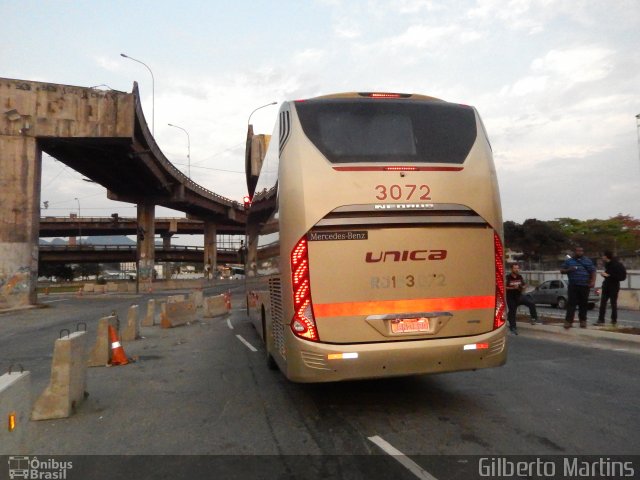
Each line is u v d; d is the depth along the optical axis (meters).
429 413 6.24
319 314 5.68
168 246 100.56
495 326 6.09
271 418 6.25
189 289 60.59
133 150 38.47
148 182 53.22
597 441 5.16
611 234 69.06
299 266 5.72
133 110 29.55
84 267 133.75
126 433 5.81
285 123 6.20
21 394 3.79
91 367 9.88
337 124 6.05
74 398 6.78
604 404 6.46
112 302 33.78
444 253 5.93
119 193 59.38
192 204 69.00
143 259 61.03
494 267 6.13
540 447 5.03
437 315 5.87
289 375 5.81
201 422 6.18
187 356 11.08
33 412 6.38
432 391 7.29
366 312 5.73
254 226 11.23
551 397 6.83
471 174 6.11
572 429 5.53
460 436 5.39
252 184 21.62
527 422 5.80
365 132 6.04
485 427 5.66
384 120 6.12
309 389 7.63
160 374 9.12
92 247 89.44
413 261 5.86
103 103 29.27
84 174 48.00
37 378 9.08
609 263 12.61
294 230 5.78
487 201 6.13
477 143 6.29
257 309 10.58
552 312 20.53
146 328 16.77
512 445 5.09
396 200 5.86
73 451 5.25
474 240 6.05
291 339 5.75
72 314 24.09
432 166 6.00
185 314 18.06
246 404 6.93
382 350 5.66
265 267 8.50
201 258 103.88
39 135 28.44
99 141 29.66
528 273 42.22
